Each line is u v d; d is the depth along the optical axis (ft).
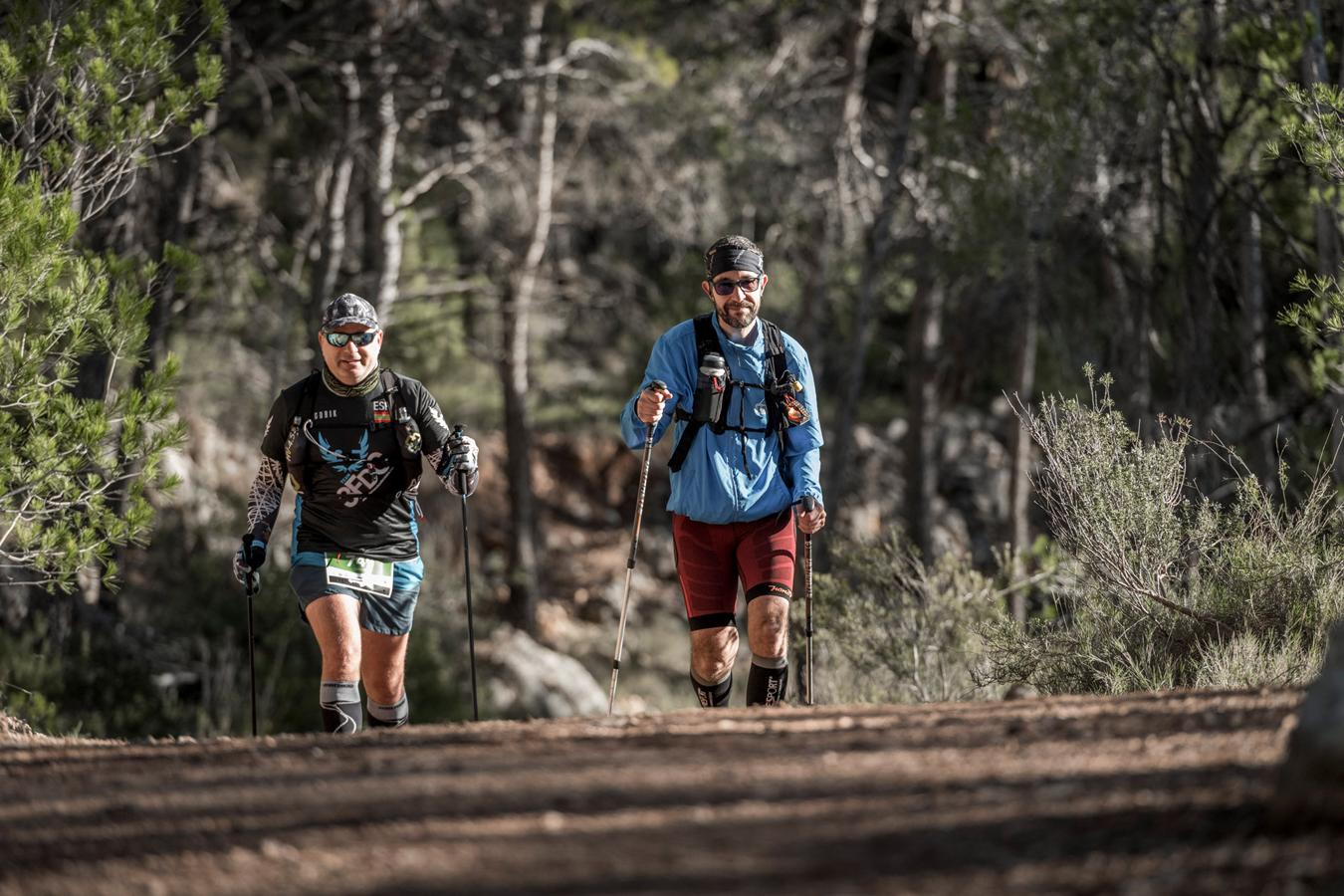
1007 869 10.07
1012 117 61.46
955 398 112.68
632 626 105.50
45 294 27.68
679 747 15.14
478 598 94.73
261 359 92.12
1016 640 27.71
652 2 88.22
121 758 16.96
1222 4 51.03
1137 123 56.70
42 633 48.29
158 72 32.09
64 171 31.30
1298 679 22.35
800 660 33.53
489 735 16.88
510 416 102.47
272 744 17.42
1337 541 26.73
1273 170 51.44
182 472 81.61
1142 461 27.25
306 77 74.69
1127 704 16.67
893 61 91.30
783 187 87.40
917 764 13.53
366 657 23.44
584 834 11.50
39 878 11.30
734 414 23.68
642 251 111.04
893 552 36.94
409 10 71.92
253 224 84.74
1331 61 46.47
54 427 27.86
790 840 11.05
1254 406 52.80
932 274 81.20
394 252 84.84
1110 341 61.98
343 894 10.33
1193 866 9.87
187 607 61.67
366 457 22.43
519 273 98.58
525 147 93.25
